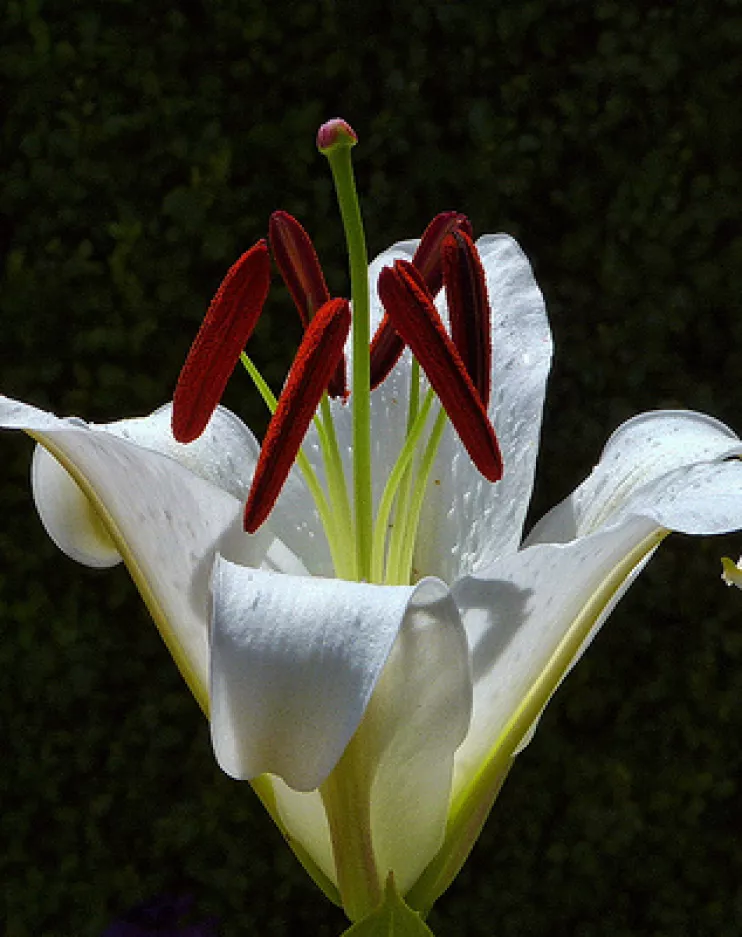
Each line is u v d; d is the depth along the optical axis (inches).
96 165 26.6
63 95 26.4
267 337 26.6
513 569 12.7
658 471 13.4
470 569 14.2
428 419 14.5
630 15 26.2
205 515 13.1
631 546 12.6
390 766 12.5
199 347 13.2
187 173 26.9
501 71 26.5
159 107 26.5
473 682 12.7
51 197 26.7
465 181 26.6
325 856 12.9
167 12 26.4
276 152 26.6
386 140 26.6
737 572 13.2
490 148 26.4
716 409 27.0
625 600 27.0
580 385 26.9
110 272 26.9
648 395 26.9
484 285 13.6
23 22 26.3
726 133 26.4
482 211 26.6
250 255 13.1
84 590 27.1
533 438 14.2
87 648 27.1
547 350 14.5
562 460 26.8
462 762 12.9
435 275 14.0
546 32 26.4
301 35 26.6
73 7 26.4
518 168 26.5
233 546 13.2
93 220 26.9
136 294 26.7
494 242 15.0
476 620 12.7
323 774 11.7
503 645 12.7
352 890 12.6
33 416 12.7
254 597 11.8
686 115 26.5
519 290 14.7
